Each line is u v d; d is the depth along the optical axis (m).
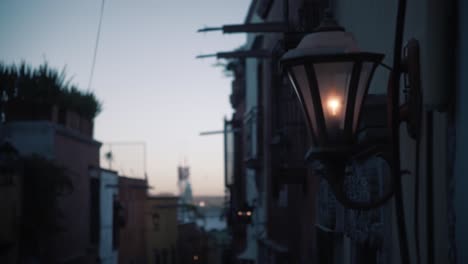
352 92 3.17
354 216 5.38
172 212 43.09
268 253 14.91
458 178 3.24
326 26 3.36
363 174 4.74
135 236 35.09
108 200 27.52
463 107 3.14
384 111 4.02
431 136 3.68
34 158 18.19
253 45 17.47
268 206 15.65
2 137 20.56
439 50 3.30
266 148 15.98
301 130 10.05
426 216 3.78
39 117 21.11
